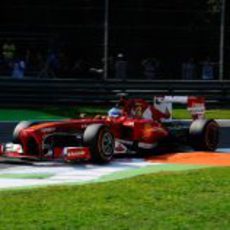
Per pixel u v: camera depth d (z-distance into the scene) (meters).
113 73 52.19
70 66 51.28
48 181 20.41
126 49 54.00
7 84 42.03
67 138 24.72
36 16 52.59
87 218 13.58
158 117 27.53
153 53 54.53
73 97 43.12
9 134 32.62
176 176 19.22
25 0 52.59
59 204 15.09
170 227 12.90
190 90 45.19
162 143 27.31
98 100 43.47
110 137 24.61
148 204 15.00
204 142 27.53
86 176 21.53
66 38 52.19
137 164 24.33
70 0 53.38
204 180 18.33
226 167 21.66
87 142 24.00
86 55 52.34
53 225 12.98
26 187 19.03
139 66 53.75
